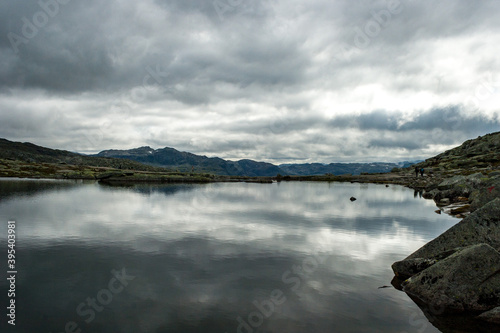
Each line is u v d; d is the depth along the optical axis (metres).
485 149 90.62
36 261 13.44
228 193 48.00
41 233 18.73
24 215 24.97
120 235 18.34
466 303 9.42
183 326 8.16
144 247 15.75
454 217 24.91
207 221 23.11
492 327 8.47
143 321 8.41
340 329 8.12
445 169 81.62
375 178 90.06
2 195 40.78
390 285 11.11
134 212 27.14
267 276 11.83
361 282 11.35
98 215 25.38
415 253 12.79
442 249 12.25
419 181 65.56
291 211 28.42
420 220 23.61
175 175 92.81
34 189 50.81
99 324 8.23
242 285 10.93
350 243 16.81
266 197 41.84
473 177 35.81
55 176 93.69
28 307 9.19
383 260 13.89
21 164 121.31
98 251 15.02
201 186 66.12
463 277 9.73
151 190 52.69
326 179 95.94
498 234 11.65
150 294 10.13
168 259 13.80
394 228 20.61
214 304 9.46
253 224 22.00
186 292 10.30
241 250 15.32
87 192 46.62
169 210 28.61
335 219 24.16
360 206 32.25
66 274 11.90
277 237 18.09
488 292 9.41
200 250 15.27
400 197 41.78
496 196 20.53
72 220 23.05
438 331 8.17
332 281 11.40
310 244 16.53
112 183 73.88
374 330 8.12
